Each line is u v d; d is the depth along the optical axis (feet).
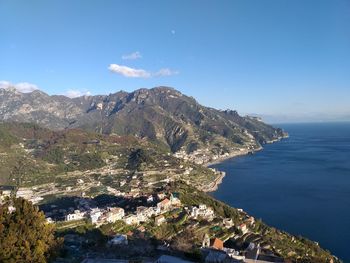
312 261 462.19
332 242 612.29
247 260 393.29
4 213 263.70
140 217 561.43
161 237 481.46
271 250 484.74
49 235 278.87
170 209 628.28
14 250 244.42
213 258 356.79
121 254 324.60
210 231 545.44
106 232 470.39
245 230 581.53
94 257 304.09
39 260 249.55
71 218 531.91
